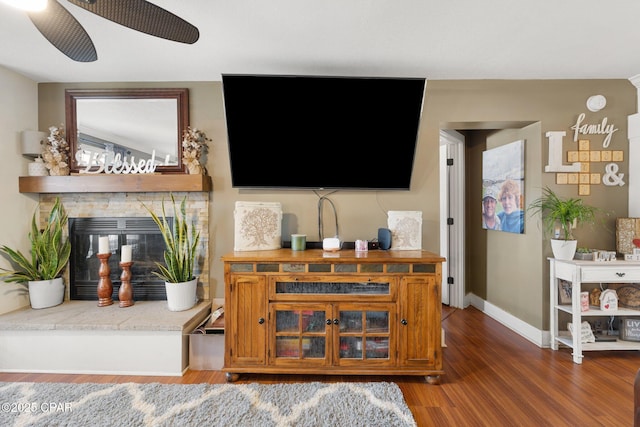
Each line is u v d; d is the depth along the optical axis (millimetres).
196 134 2533
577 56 2230
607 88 2604
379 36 1984
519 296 2887
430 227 2635
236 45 2088
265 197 2666
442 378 2115
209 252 2664
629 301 2424
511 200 2930
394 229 2467
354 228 2654
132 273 2723
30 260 2598
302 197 2652
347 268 2068
